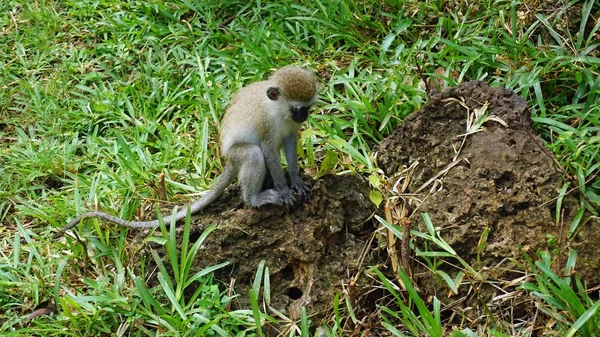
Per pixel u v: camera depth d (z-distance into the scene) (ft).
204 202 11.65
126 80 13.48
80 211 12.03
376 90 12.75
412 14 13.48
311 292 11.33
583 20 12.78
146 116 12.98
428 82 12.85
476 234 11.41
